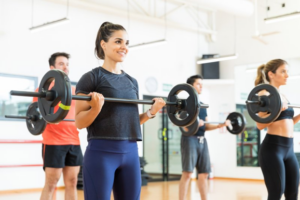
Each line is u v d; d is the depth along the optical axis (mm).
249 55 8500
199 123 3656
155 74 8008
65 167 2922
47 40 6508
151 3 8086
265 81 2945
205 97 8992
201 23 9016
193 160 3725
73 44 6828
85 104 1841
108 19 7359
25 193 5770
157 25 8164
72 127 2891
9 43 6086
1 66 5977
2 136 5941
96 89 1891
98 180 1781
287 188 2729
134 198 1887
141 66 7773
